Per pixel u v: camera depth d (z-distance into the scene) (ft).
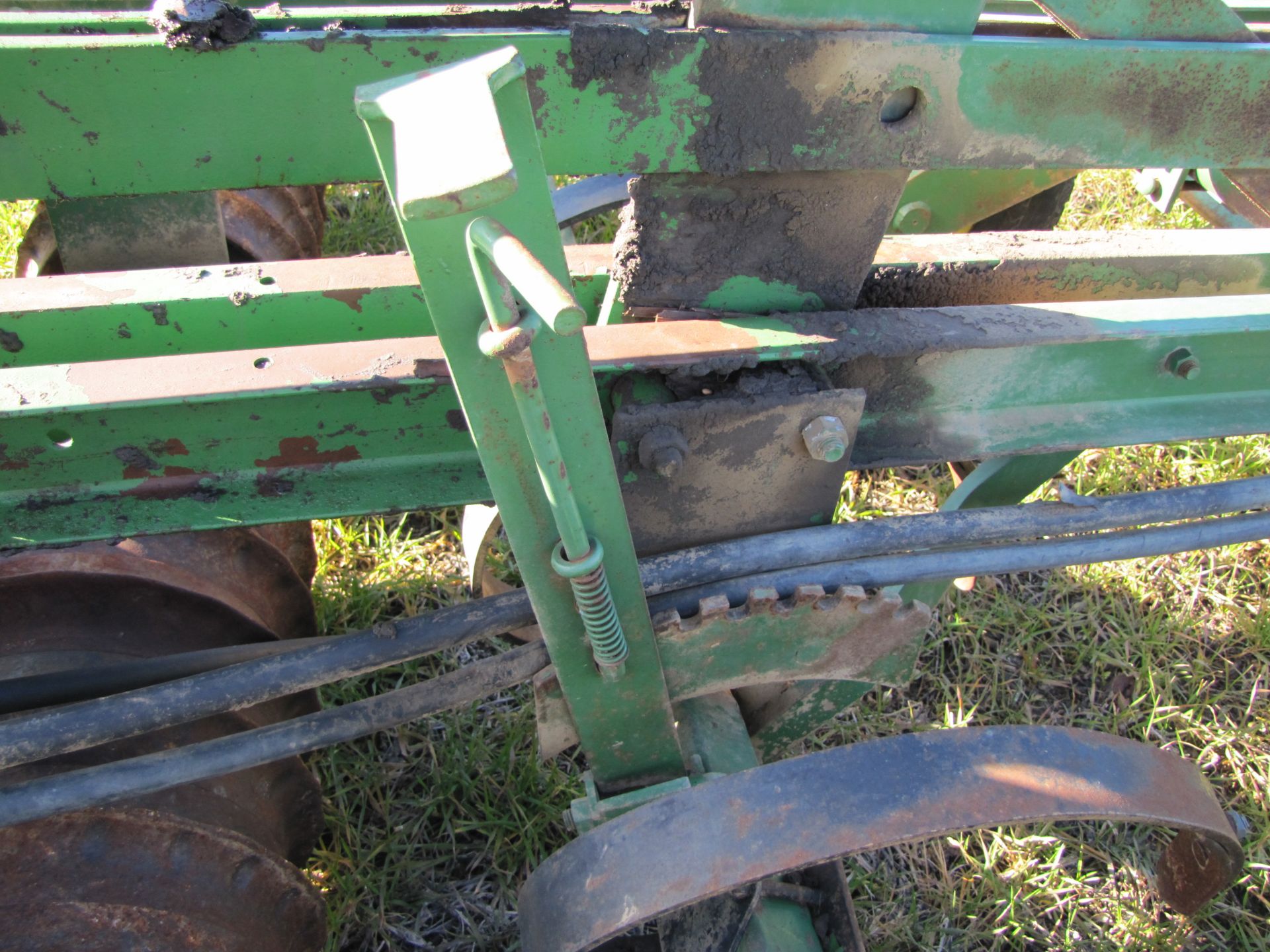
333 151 4.25
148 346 5.24
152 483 4.66
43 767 4.98
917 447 5.48
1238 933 7.43
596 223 12.46
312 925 5.59
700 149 4.28
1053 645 9.24
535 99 4.09
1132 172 13.39
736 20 4.03
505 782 7.95
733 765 5.82
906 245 6.05
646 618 4.75
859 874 7.62
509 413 3.71
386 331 5.43
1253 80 4.42
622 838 4.52
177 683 4.74
